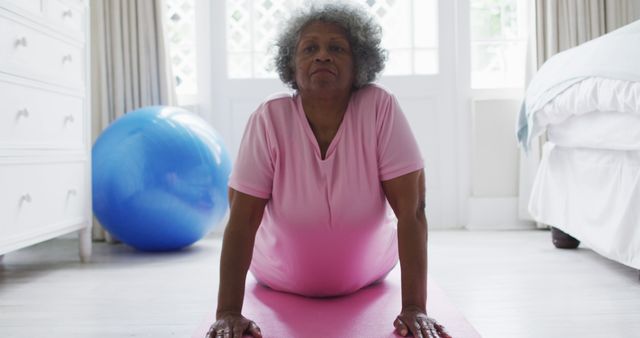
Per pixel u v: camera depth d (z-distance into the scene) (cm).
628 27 197
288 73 143
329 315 141
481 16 345
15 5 199
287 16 145
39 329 147
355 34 135
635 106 172
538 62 323
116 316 158
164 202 249
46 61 220
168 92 319
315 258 148
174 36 349
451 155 340
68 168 235
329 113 138
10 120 197
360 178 138
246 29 346
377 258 160
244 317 127
